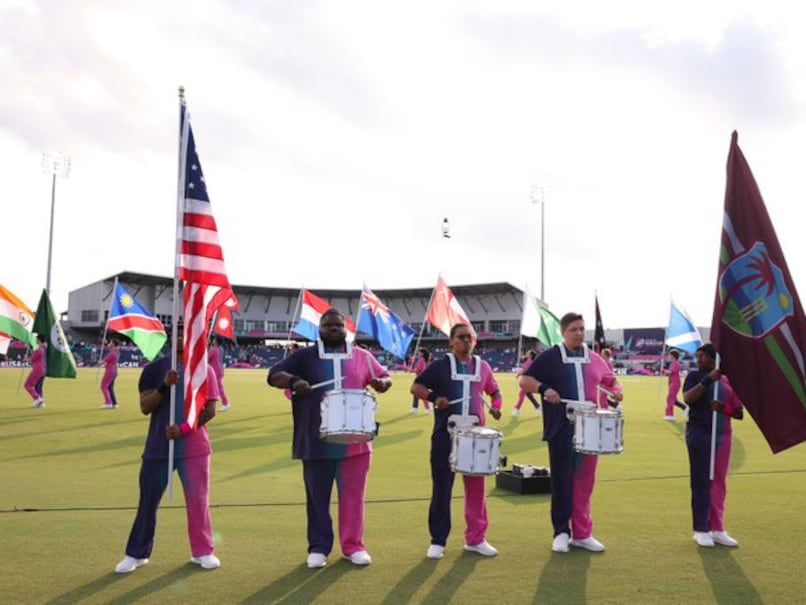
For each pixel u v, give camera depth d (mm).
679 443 16078
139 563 6480
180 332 6871
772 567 6590
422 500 9500
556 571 6430
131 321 27234
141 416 19969
